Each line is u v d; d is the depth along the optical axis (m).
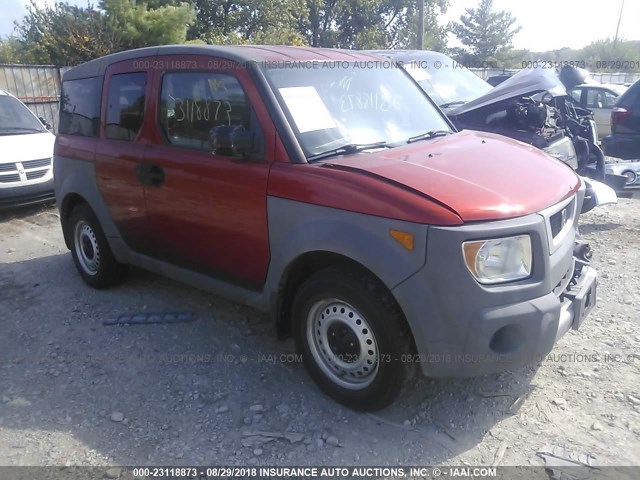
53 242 6.86
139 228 4.41
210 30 26.42
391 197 2.89
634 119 8.63
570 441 3.00
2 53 29.23
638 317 4.33
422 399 3.38
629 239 6.17
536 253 2.92
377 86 4.13
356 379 3.27
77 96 5.03
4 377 3.80
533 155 3.78
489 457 2.92
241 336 4.23
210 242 3.83
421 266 2.79
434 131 4.14
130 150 4.30
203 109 3.82
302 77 3.71
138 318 4.56
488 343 2.81
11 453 3.06
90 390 3.62
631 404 3.28
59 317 4.68
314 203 3.13
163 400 3.48
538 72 6.56
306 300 3.30
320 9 37.72
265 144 3.42
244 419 3.27
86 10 21.23
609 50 39.62
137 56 4.41
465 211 2.79
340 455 2.96
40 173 8.19
